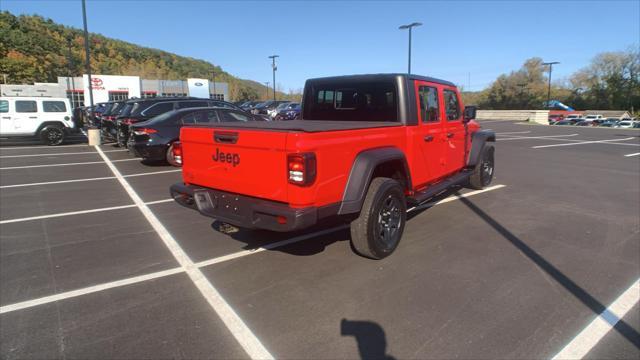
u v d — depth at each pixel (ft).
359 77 16.31
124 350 8.80
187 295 11.35
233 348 8.89
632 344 8.98
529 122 127.75
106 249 14.88
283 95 332.60
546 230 16.92
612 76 224.33
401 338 9.20
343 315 10.21
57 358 8.52
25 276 12.55
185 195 14.12
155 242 15.64
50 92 180.45
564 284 11.87
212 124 13.85
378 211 13.05
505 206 20.85
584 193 24.06
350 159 12.19
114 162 36.70
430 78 17.20
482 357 8.50
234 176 12.35
